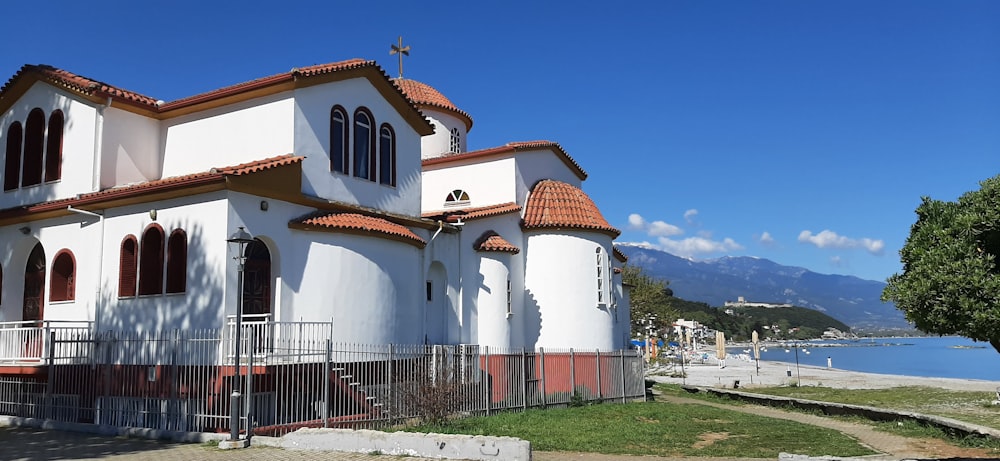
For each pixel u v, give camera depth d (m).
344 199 22.33
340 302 20.28
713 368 71.31
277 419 17.75
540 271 28.38
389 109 24.78
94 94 21.72
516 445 12.70
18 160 24.08
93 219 21.08
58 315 21.36
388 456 13.80
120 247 20.28
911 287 11.39
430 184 31.20
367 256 21.12
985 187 11.23
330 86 22.38
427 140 34.06
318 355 19.09
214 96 22.09
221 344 17.72
